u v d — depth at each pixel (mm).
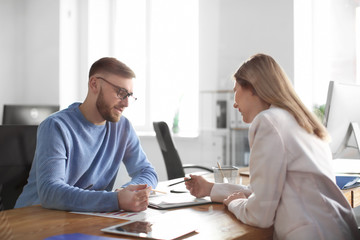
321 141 1142
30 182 1440
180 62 4773
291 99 1142
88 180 1552
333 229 1002
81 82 4914
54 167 1271
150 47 4996
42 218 1024
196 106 4582
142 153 1771
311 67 3604
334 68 3566
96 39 4953
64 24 4742
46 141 1324
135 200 1104
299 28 3531
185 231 874
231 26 3928
